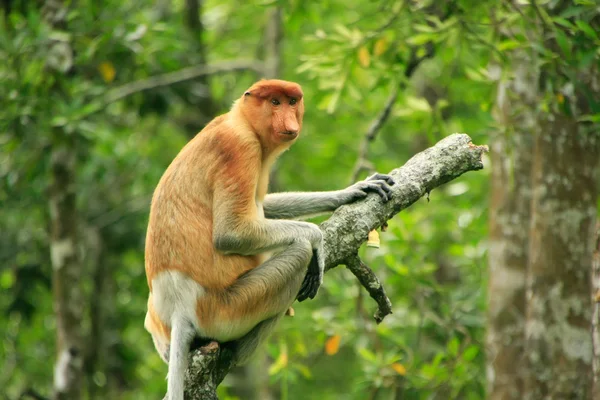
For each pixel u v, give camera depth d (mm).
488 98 11375
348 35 11594
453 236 16344
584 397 9945
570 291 9977
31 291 17500
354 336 13570
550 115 9922
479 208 15008
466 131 13961
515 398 12156
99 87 13898
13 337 19016
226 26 22344
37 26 12578
